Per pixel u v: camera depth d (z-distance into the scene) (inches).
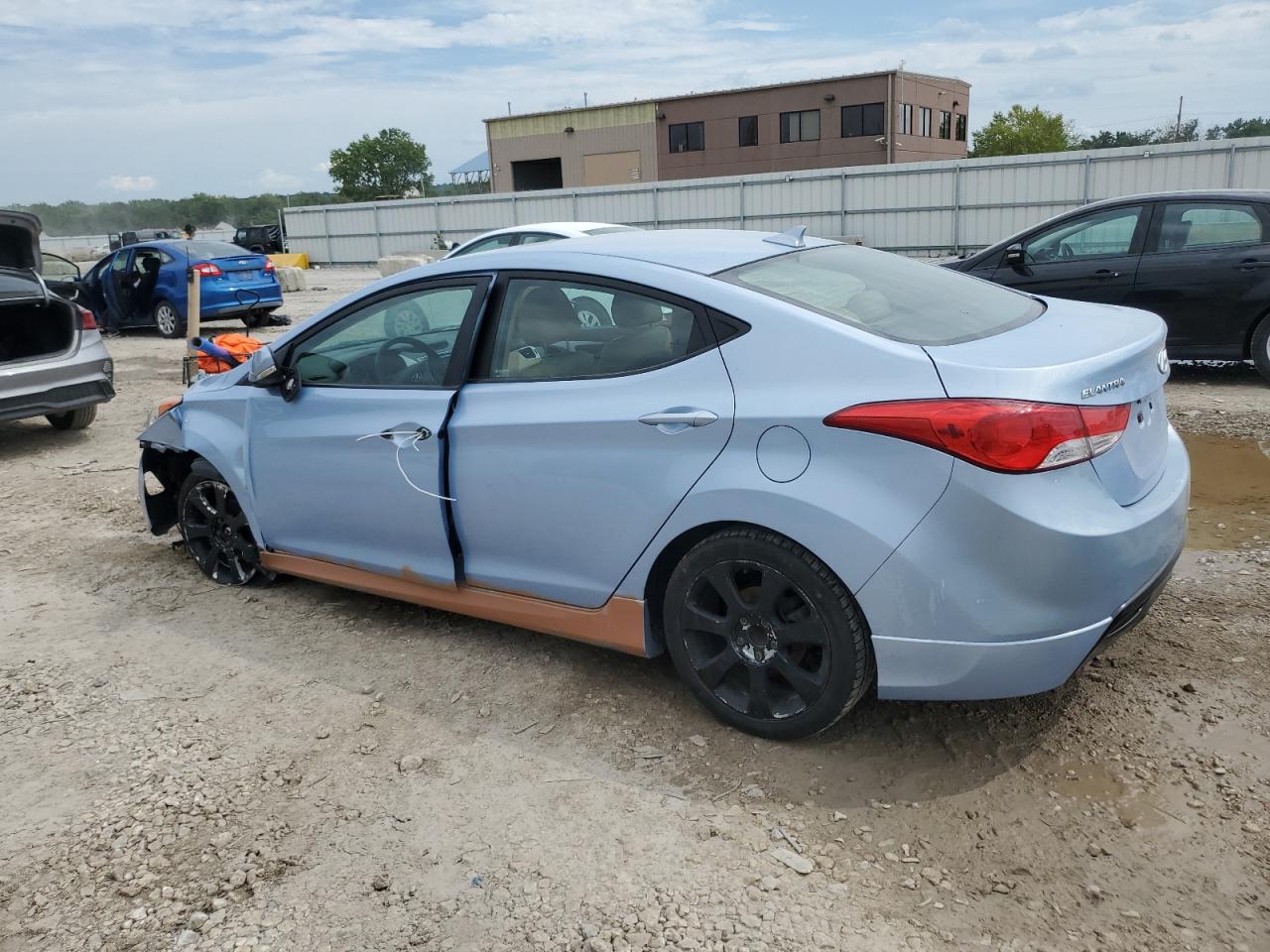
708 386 113.6
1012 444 97.2
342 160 4050.2
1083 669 133.3
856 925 90.4
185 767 122.3
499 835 106.0
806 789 111.3
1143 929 88.2
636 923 91.7
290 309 754.8
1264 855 96.7
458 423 134.1
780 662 114.5
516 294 132.9
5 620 172.4
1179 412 278.8
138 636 163.5
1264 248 296.7
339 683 142.9
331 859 103.5
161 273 589.6
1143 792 107.3
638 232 152.2
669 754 119.7
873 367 104.6
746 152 2032.5
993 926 89.4
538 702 134.1
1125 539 102.9
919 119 2007.9
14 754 127.3
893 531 101.8
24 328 319.0
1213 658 134.3
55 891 100.8
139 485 196.2
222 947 91.7
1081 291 326.3
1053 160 1107.3
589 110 2140.7
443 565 142.1
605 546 123.9
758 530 112.0
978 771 112.9
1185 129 2453.2
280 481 160.7
